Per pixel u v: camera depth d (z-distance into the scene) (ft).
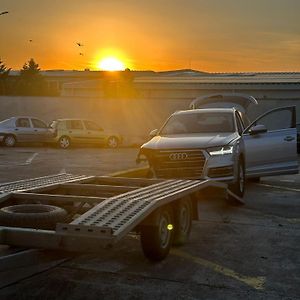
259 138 38.70
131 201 18.22
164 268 19.01
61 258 16.30
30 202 20.63
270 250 21.84
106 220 15.96
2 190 20.93
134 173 41.34
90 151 80.89
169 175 31.89
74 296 16.15
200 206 32.50
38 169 50.11
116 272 18.47
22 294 16.22
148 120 104.83
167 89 110.73
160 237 19.40
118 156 69.92
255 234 24.75
